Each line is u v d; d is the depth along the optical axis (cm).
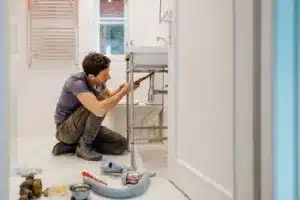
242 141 90
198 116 157
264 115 80
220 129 131
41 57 395
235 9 94
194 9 160
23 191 166
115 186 187
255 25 82
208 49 143
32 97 397
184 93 177
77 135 283
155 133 352
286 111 78
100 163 258
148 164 254
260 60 81
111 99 264
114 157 283
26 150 311
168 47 209
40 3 390
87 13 397
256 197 83
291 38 77
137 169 233
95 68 275
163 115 345
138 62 227
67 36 396
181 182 182
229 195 122
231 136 121
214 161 138
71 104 284
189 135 170
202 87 151
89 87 278
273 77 77
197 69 157
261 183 81
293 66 77
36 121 398
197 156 159
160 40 354
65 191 181
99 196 174
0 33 72
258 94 82
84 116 278
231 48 119
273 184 78
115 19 403
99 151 296
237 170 94
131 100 246
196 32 158
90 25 398
